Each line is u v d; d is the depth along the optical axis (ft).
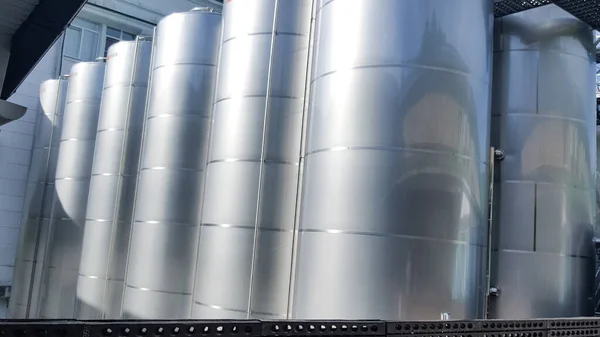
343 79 20.21
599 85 35.09
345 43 20.45
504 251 23.29
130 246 32.53
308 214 20.75
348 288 18.83
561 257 22.81
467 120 19.80
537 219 23.00
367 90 19.61
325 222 19.80
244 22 26.05
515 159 23.56
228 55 26.53
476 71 20.36
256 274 23.54
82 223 44.70
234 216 24.41
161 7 65.72
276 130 24.44
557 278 22.65
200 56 31.55
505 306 22.93
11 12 24.93
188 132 30.89
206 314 24.47
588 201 23.99
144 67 38.55
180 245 29.99
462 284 19.08
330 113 20.40
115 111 39.06
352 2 20.61
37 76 58.54
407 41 19.58
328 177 19.98
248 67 25.40
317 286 19.60
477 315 19.69
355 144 19.49
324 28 21.65
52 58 59.62
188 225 30.19
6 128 56.44
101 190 38.55
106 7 61.62
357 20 20.30
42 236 49.44
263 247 23.71
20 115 28.73
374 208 18.94
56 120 51.52
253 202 24.20
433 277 18.54
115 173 38.24
